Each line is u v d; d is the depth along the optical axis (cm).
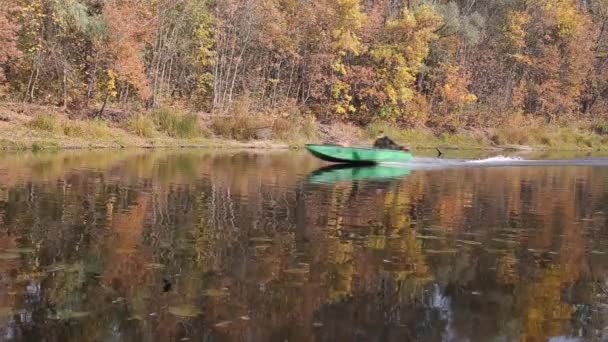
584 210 1229
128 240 831
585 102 5625
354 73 4069
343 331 525
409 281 677
